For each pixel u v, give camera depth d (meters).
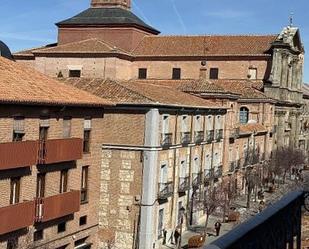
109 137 40.34
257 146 73.31
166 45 78.75
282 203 6.47
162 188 41.66
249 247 5.08
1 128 27.28
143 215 39.81
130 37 77.88
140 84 47.44
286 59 82.56
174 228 45.25
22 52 76.25
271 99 76.31
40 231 31.03
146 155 39.66
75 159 33.06
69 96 32.97
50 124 31.33
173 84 74.94
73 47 73.44
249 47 78.62
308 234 7.83
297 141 94.50
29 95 29.09
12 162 27.52
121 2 79.81
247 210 57.44
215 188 51.62
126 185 40.22
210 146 53.88
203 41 79.25
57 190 32.38
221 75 77.94
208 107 50.62
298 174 80.25
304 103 105.62
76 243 35.25
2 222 27.00
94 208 36.91
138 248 39.88
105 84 43.03
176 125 44.50
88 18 78.75
